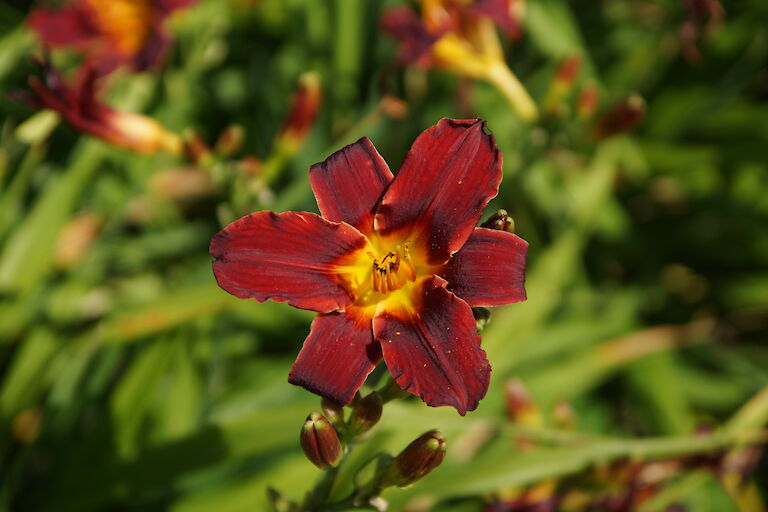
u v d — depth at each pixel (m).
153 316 0.83
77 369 0.85
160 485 0.75
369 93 1.12
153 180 1.06
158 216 1.08
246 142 1.13
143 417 0.84
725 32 1.11
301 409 0.75
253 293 0.59
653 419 0.94
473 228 0.61
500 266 0.61
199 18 1.07
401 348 0.60
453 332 0.60
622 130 0.87
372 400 0.62
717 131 1.13
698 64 1.13
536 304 0.92
